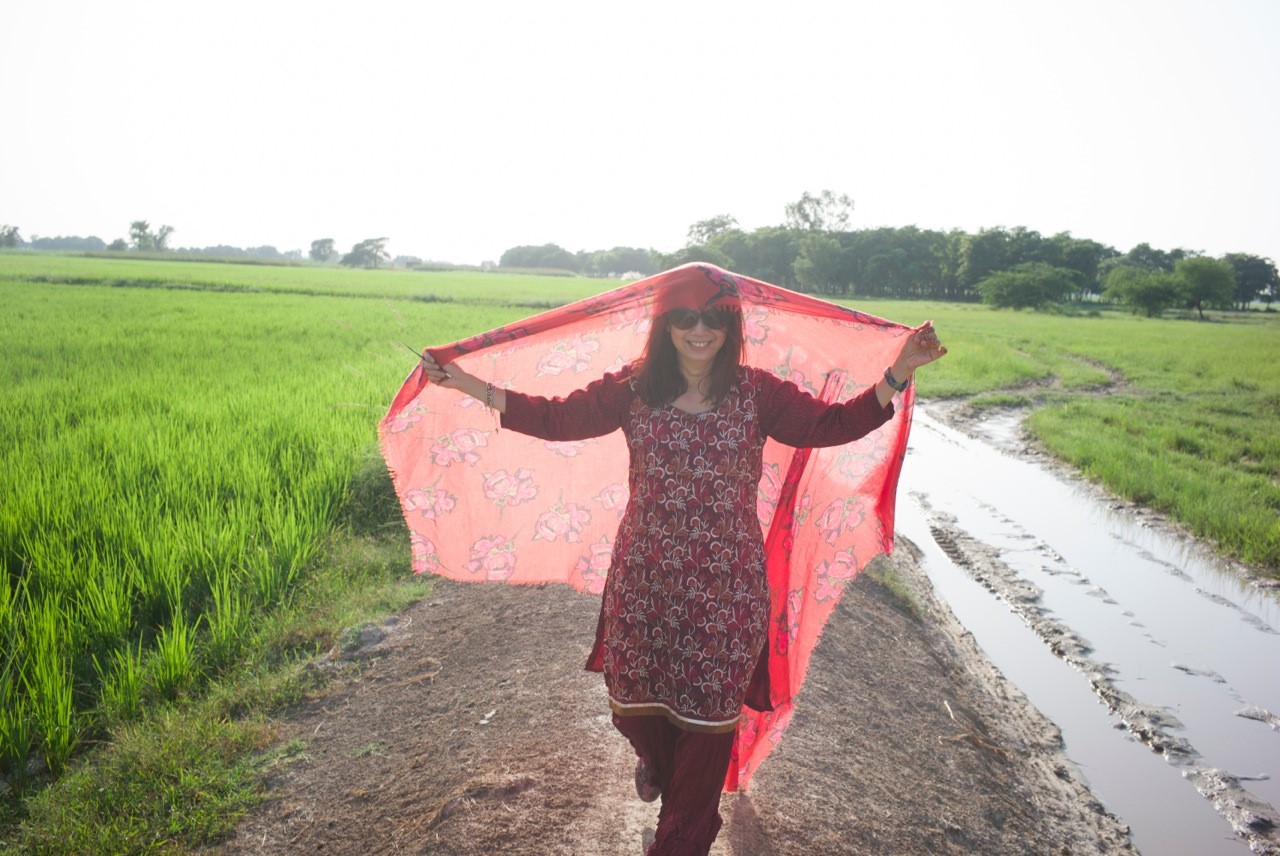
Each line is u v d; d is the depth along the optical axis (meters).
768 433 2.76
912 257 120.31
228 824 3.49
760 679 3.00
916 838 3.57
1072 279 74.31
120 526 6.13
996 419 16.55
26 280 42.81
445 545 3.25
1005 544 8.65
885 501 3.18
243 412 10.19
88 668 4.75
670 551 2.60
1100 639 6.38
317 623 5.44
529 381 3.15
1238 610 7.03
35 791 3.77
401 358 16.34
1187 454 13.00
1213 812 4.30
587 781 3.50
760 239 132.12
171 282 45.91
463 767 3.72
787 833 3.31
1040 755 4.79
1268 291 132.50
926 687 5.32
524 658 4.93
